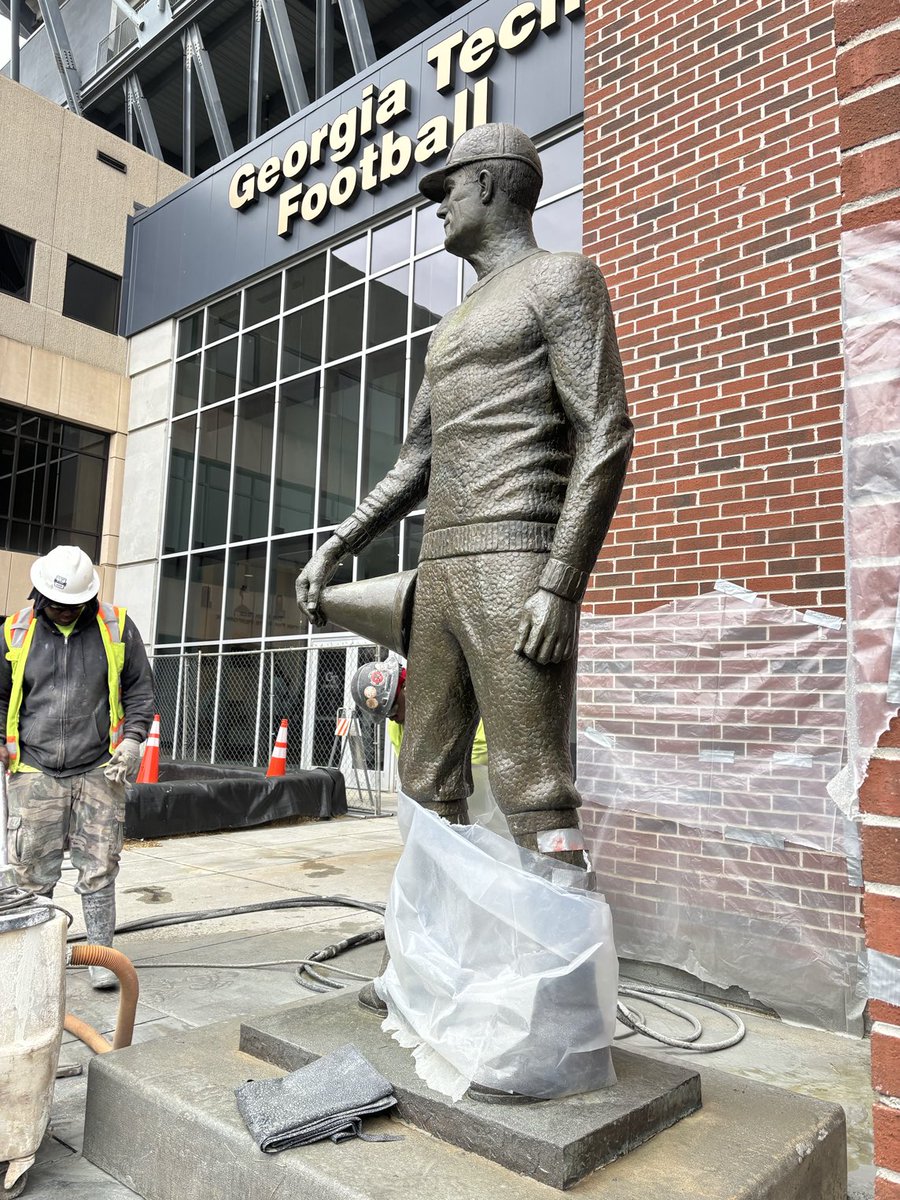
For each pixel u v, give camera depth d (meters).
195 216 17.95
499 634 2.36
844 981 3.83
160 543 18.12
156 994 3.78
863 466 1.56
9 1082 2.15
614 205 5.23
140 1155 2.23
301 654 14.64
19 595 18.22
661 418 4.87
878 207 1.58
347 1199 1.78
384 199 13.83
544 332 2.42
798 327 4.42
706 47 4.92
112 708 4.06
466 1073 2.09
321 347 15.12
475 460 2.47
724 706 4.43
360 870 6.84
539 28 11.38
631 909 4.58
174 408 18.53
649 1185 1.83
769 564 4.39
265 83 25.39
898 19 1.58
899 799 1.46
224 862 7.18
